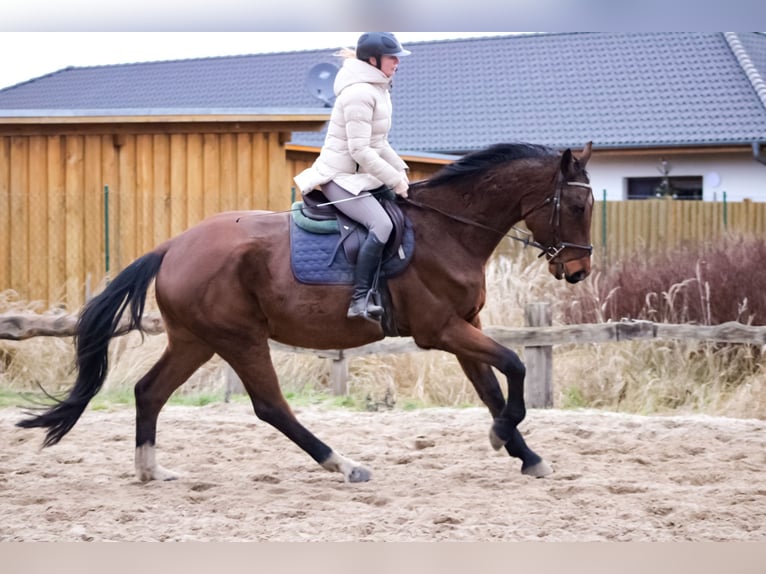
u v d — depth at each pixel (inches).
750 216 903.1
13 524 260.5
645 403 471.8
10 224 631.2
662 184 1093.8
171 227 629.9
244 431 406.0
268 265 302.4
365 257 294.0
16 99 1466.5
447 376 500.4
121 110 621.3
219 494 294.0
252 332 305.0
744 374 486.3
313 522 258.7
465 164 307.9
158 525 259.0
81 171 631.8
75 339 308.7
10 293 589.9
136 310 308.5
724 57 1234.0
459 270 302.8
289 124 627.2
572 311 538.0
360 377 509.7
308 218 304.8
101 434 401.4
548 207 306.3
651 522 257.4
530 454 313.9
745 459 340.2
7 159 633.0
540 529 250.5
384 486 302.8
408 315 304.0
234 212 317.7
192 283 301.0
